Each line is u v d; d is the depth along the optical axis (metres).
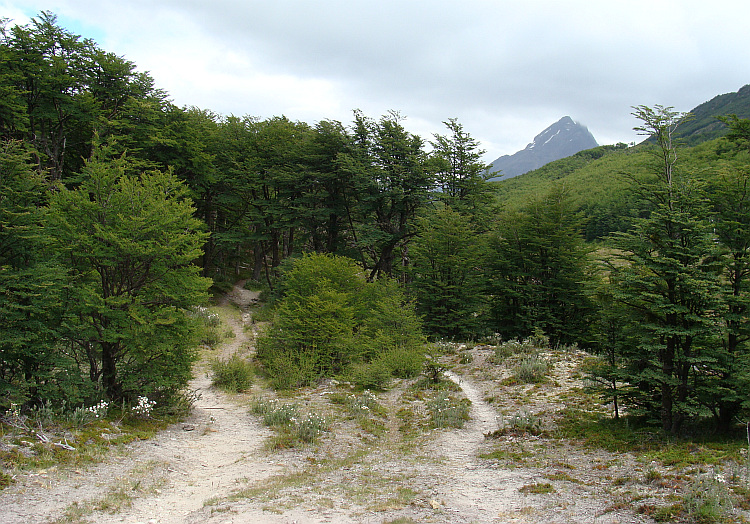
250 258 50.59
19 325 9.37
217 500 6.72
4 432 8.32
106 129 25.91
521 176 147.38
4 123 21.84
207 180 32.47
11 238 9.53
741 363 8.92
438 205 31.33
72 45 25.02
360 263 32.66
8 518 5.54
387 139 30.27
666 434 9.31
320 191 33.06
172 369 11.98
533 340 22.17
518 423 11.30
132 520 5.91
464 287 26.22
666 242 9.58
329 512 6.20
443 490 7.33
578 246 26.09
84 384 10.42
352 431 11.56
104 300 10.80
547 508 6.23
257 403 13.73
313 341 18.72
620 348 10.62
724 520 5.13
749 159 13.42
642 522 5.43
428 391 15.87
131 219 11.21
